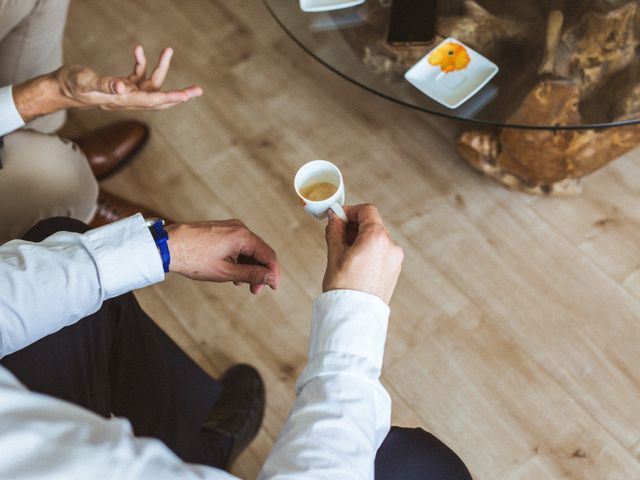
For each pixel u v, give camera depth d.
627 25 1.50
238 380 1.67
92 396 1.14
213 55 2.26
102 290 1.06
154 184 2.05
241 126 2.12
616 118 1.46
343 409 0.86
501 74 1.51
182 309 1.85
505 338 1.73
